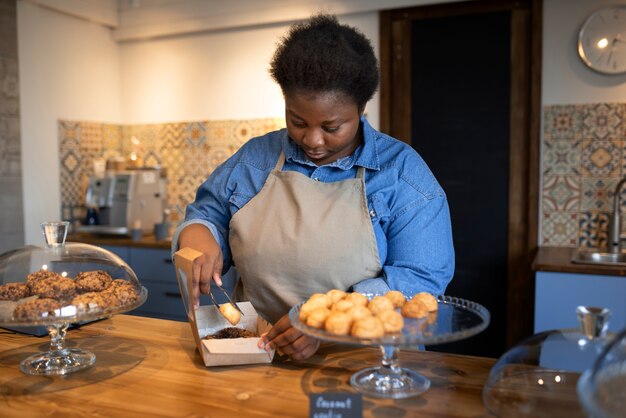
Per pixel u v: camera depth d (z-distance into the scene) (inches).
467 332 34.9
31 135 130.7
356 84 44.8
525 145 117.7
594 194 114.1
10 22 124.0
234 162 57.0
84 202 145.5
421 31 123.4
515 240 119.3
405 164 50.4
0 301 41.4
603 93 111.8
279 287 49.9
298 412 34.7
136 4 148.6
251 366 42.9
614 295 92.4
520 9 116.1
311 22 48.6
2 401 37.2
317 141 46.6
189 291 42.9
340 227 48.3
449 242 49.7
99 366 43.2
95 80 148.8
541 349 35.6
